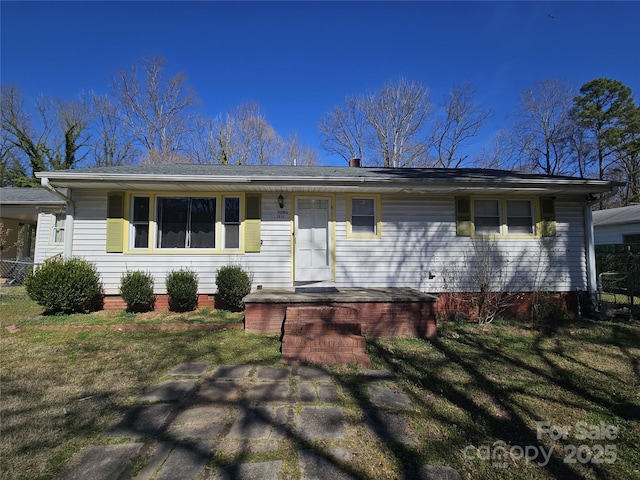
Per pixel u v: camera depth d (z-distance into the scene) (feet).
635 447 8.75
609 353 16.53
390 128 88.74
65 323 20.35
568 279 25.94
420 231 25.54
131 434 8.77
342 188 23.54
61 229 39.27
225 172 26.13
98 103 85.20
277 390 11.76
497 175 27.02
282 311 19.24
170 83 87.66
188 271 24.08
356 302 19.38
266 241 25.00
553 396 11.71
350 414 10.06
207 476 7.12
